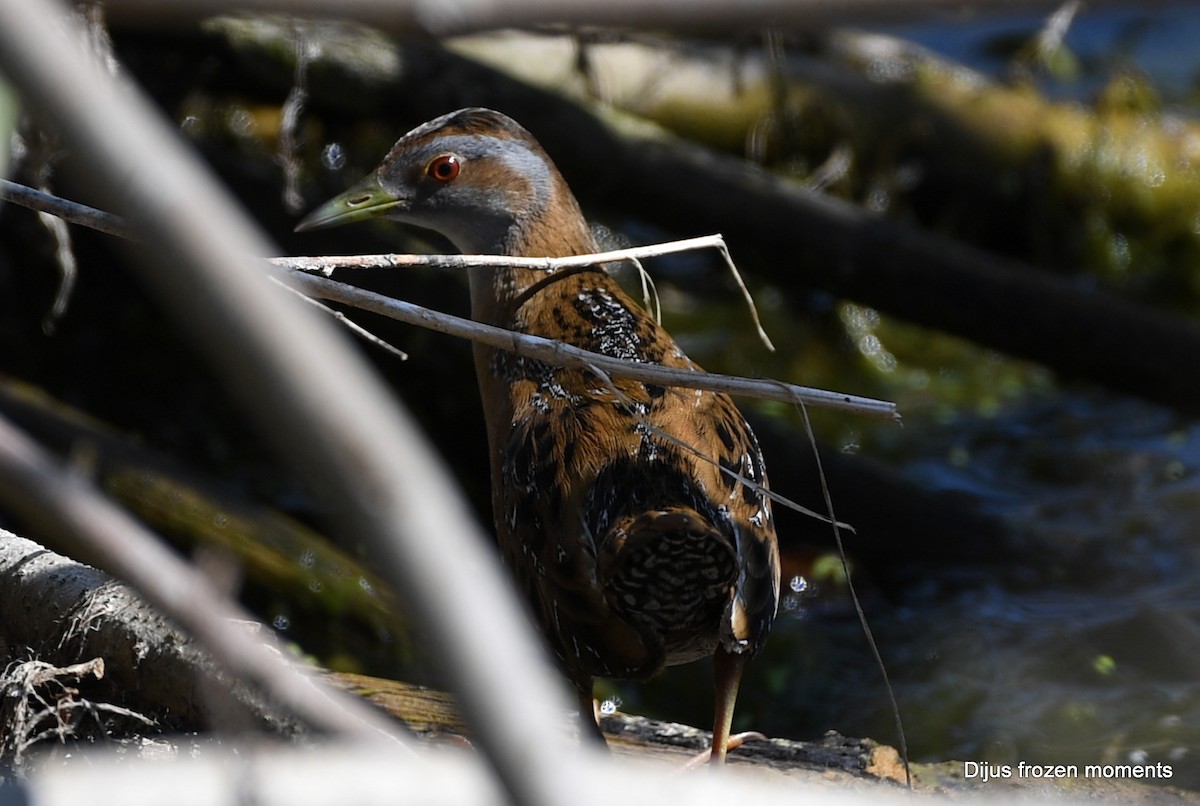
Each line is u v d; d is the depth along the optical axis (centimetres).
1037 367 1406
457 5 164
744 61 1491
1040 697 905
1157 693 904
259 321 126
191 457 1137
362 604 926
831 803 296
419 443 139
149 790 290
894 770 596
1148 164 1509
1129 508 1150
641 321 653
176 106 1233
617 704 902
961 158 1510
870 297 1247
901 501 1102
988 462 1235
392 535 130
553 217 736
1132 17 1711
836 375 1388
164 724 555
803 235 1238
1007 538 1095
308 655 880
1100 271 1509
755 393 473
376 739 297
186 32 1174
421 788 287
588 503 552
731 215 1238
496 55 1355
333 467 128
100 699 570
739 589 536
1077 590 1049
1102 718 879
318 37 1182
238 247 127
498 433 631
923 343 1432
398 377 1177
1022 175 1509
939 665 951
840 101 1498
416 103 1223
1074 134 1515
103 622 562
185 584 164
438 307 1170
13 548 626
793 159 1498
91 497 161
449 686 139
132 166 124
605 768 390
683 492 548
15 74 122
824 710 912
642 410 579
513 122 747
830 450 1131
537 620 566
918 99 1511
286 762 290
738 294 1480
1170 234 1509
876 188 1507
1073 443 1262
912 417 1316
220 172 1205
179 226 124
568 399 596
